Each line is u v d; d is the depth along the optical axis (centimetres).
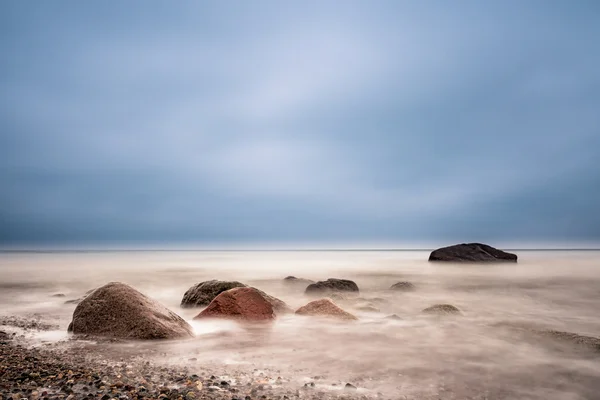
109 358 819
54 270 3725
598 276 2945
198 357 829
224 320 1160
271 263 5294
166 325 1012
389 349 900
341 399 587
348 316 1254
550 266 3919
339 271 3675
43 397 571
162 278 2994
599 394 624
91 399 566
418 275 3145
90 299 1070
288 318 1248
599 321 1330
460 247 4350
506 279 2789
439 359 818
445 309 1366
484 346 930
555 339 992
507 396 612
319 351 881
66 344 933
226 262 5431
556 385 664
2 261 5528
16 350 878
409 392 623
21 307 1656
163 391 602
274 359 814
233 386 638
